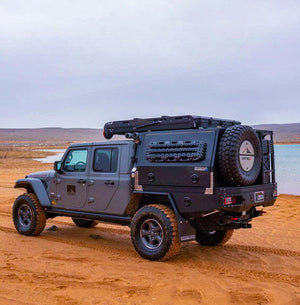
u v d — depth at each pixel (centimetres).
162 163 699
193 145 664
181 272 616
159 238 683
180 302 491
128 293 520
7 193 1694
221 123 745
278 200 1488
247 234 925
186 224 682
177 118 715
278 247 801
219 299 501
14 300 494
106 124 834
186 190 667
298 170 2666
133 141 758
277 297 507
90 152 816
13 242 827
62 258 693
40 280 568
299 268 653
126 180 747
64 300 495
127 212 755
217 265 667
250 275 609
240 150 654
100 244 827
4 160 3869
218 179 651
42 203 877
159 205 694
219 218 681
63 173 863
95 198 798
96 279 575
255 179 691
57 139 19375
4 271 608
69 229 995
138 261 682
